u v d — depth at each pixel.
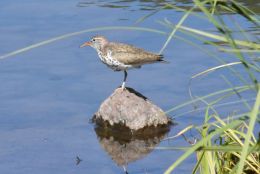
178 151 14.02
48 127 15.48
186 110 15.93
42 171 13.30
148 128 15.25
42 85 17.62
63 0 23.67
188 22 20.86
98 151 14.32
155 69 18.36
